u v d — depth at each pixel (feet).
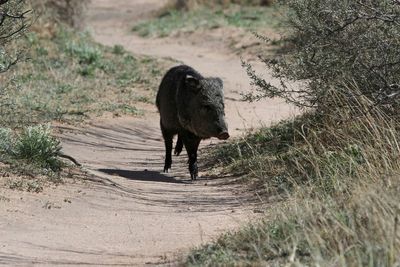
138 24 510.17
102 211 134.31
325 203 110.32
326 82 157.79
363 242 90.22
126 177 169.78
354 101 150.71
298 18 177.99
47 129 167.12
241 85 317.83
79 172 160.97
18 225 119.85
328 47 156.97
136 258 105.09
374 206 95.25
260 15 453.58
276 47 378.32
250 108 273.75
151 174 177.06
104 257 105.70
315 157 136.98
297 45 172.24
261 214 124.77
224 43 414.41
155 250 109.81
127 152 207.51
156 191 156.15
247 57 382.83
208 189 158.30
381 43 144.77
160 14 531.09
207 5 503.20
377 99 143.13
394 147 124.26
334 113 152.76
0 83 252.83
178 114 168.04
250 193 149.28
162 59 375.25
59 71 305.32
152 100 280.51
